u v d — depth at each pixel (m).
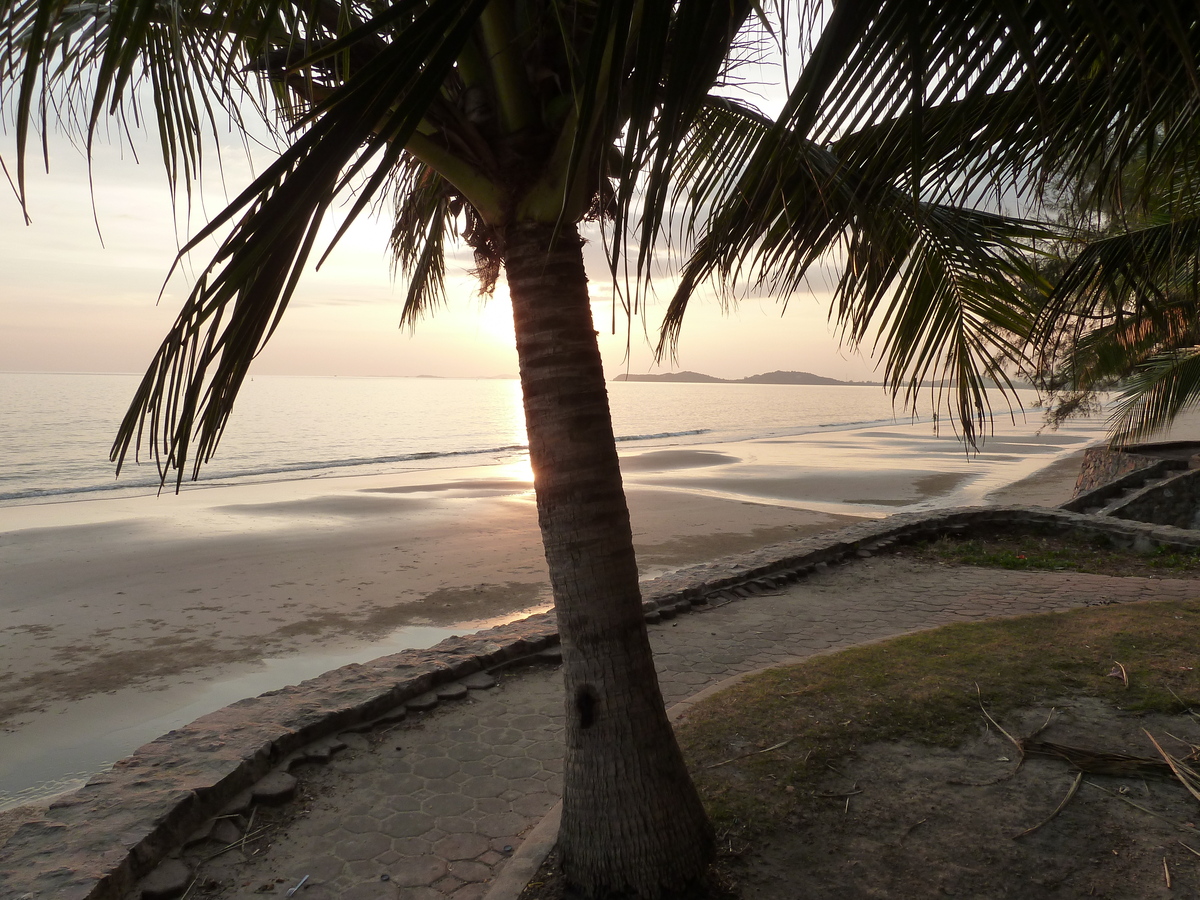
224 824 3.99
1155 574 8.97
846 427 59.28
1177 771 3.96
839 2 1.61
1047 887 3.25
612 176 3.09
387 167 1.69
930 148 2.64
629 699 3.18
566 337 2.95
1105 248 4.65
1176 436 36.09
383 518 17.31
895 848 3.53
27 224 1.92
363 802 4.33
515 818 4.17
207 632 9.02
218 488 23.52
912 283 4.00
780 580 8.81
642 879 3.19
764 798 3.93
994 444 39.31
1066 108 2.62
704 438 48.09
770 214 3.21
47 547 14.08
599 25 1.54
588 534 3.09
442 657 6.11
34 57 1.82
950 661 5.67
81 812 3.77
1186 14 1.94
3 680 7.56
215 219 1.60
